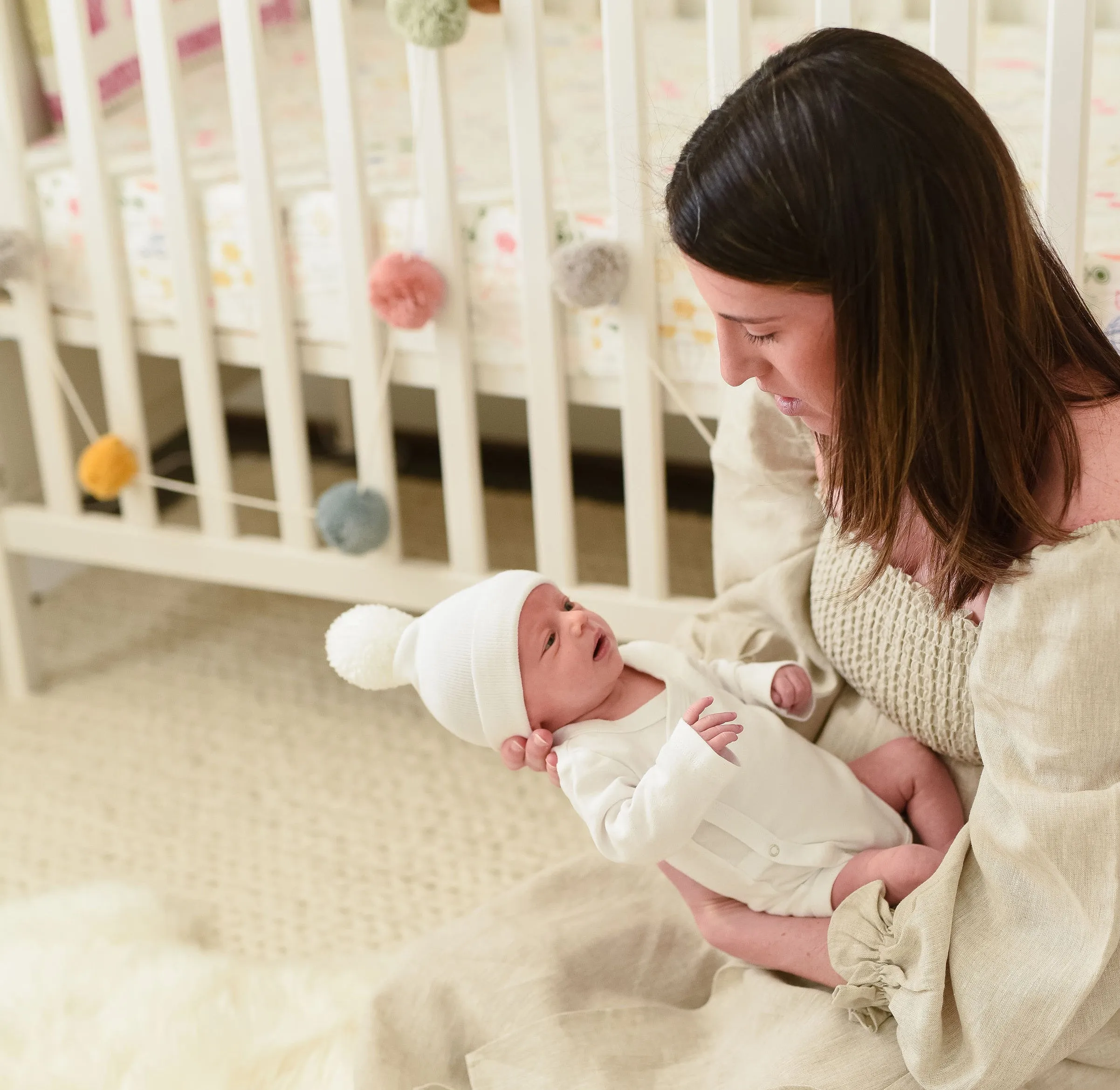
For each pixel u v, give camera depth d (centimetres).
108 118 192
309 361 169
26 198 170
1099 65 186
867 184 73
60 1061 134
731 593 125
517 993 111
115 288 171
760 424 119
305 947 152
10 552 194
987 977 88
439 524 238
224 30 152
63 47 159
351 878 163
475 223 154
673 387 152
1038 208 130
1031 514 82
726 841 106
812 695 115
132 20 196
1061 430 81
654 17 226
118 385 177
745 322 81
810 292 78
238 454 262
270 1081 132
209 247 166
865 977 95
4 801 178
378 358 162
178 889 162
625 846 102
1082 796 83
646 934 116
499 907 120
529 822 170
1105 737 84
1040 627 84
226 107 194
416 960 116
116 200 168
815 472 119
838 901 104
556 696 111
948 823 110
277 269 162
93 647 211
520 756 113
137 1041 136
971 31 123
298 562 180
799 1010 103
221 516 182
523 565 223
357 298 160
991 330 76
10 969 146
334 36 148
